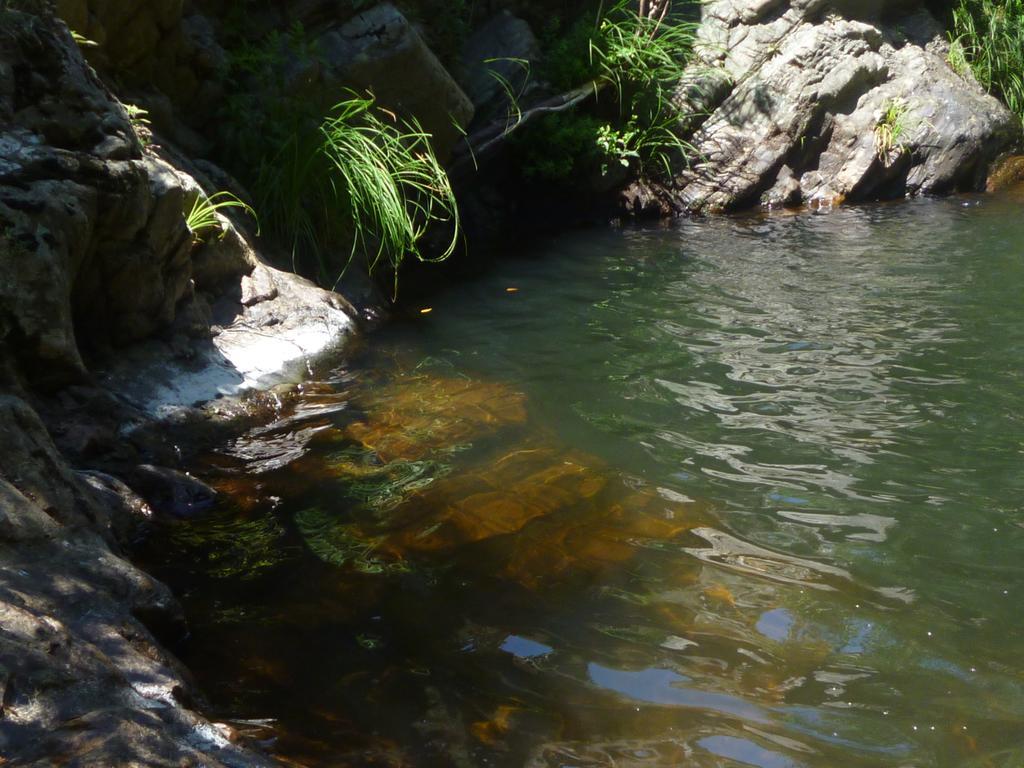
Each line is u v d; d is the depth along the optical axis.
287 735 3.19
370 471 5.14
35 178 5.08
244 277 6.85
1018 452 5.28
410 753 3.13
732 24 12.91
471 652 3.67
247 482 5.02
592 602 3.99
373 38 8.98
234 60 8.20
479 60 11.41
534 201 11.70
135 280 5.70
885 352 6.77
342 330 7.01
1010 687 3.46
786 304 7.91
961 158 12.52
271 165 7.86
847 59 12.59
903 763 3.09
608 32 12.10
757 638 3.75
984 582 4.11
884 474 5.06
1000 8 15.05
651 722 3.28
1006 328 7.18
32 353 4.97
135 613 3.45
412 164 8.52
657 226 11.24
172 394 5.71
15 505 3.45
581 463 5.20
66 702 2.64
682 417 5.79
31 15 5.50
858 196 12.43
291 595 4.04
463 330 7.43
